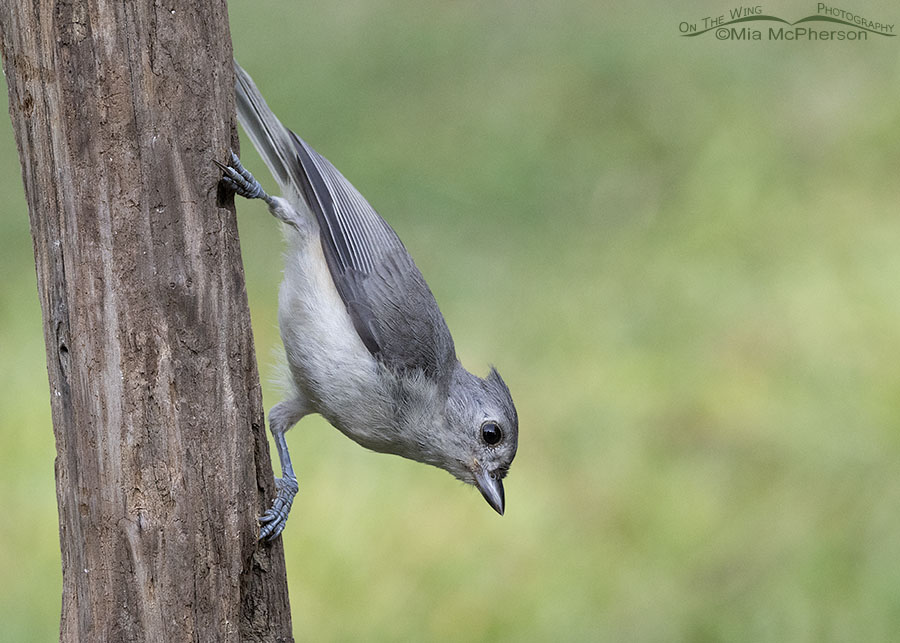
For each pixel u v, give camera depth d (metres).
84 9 6.03
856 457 12.79
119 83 6.13
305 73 20.16
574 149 18.89
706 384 14.01
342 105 19.55
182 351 6.36
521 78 20.64
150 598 6.30
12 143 17.64
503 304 15.48
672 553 11.66
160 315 6.29
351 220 9.06
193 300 6.39
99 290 6.19
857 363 14.23
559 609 10.95
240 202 16.70
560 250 16.77
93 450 6.26
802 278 16.06
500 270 16.28
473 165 18.36
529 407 13.62
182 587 6.35
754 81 20.42
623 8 22.52
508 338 14.79
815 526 11.84
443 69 20.55
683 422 13.46
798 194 17.84
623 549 11.66
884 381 13.88
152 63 6.20
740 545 11.68
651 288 15.89
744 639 10.70
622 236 17.17
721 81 20.48
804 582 11.20
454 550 11.47
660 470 12.70
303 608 10.75
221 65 6.50
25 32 6.03
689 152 18.84
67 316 6.21
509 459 9.41
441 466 9.49
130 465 6.26
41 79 6.06
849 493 12.30
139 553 6.27
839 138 19.14
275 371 9.20
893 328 14.87
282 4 22.20
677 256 16.73
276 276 15.21
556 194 17.86
